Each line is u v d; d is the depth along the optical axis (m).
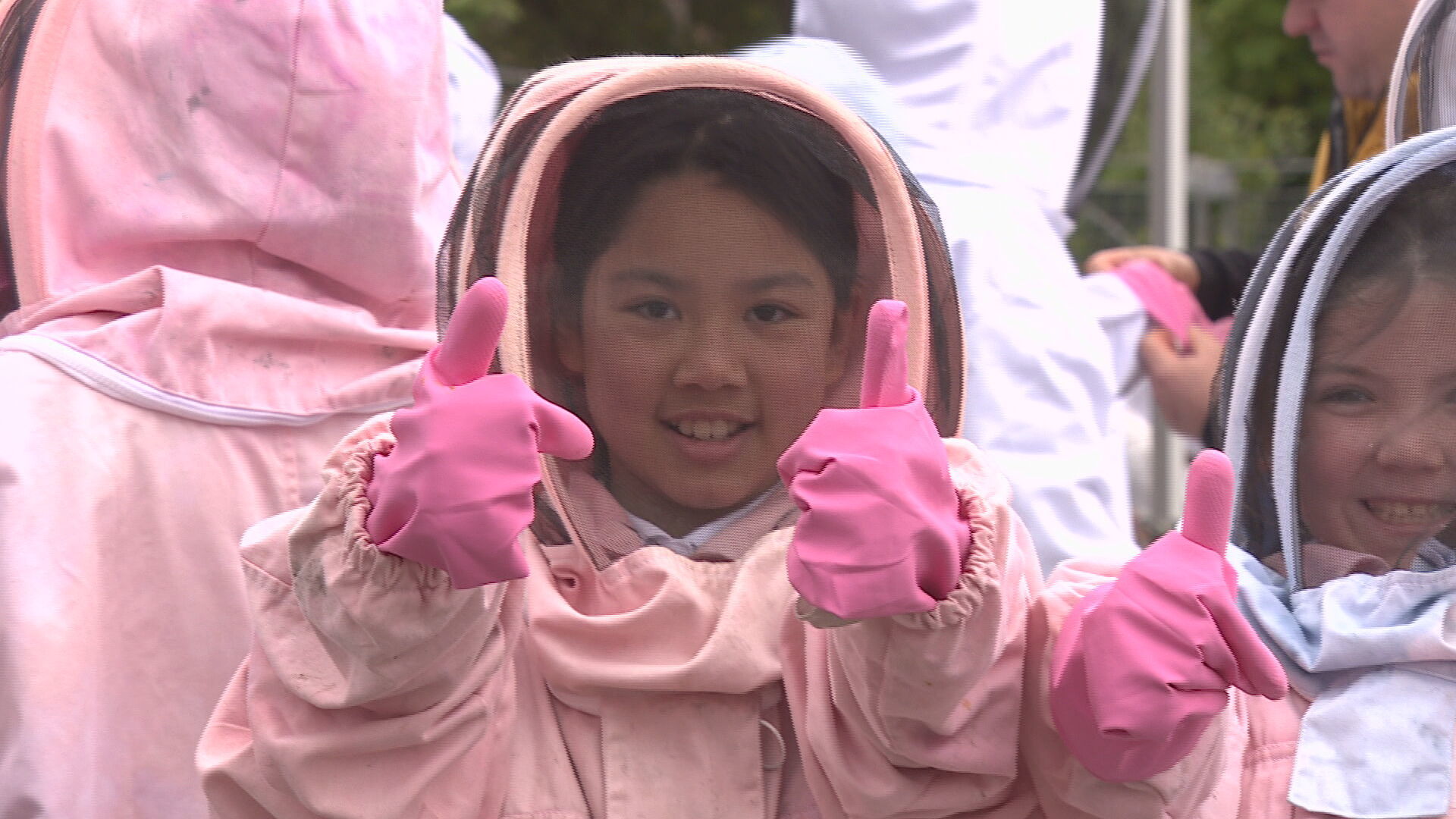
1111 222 8.63
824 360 2.06
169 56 2.57
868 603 1.57
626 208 2.02
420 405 1.65
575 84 2.06
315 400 2.65
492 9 11.69
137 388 2.46
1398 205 2.06
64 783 2.29
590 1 13.02
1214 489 1.75
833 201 2.04
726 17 13.62
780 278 2.02
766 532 2.09
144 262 2.64
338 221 2.67
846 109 2.04
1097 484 3.46
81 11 2.61
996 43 3.90
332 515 1.75
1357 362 2.10
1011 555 1.86
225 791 1.94
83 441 2.41
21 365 2.42
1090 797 1.87
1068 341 3.56
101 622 2.42
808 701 1.95
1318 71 15.27
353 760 1.86
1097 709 1.71
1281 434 2.14
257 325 2.59
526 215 2.03
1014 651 1.92
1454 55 2.65
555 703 2.11
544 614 2.04
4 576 2.30
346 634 1.74
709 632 2.02
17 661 2.28
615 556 2.09
